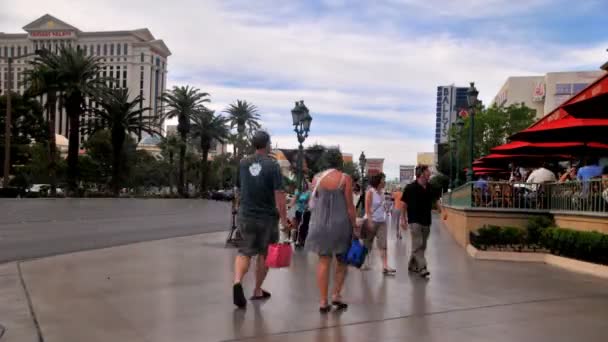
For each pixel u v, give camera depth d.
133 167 79.25
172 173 84.94
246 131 77.56
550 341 5.43
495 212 13.74
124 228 19.56
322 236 6.51
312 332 5.65
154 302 6.87
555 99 63.78
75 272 9.05
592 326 6.02
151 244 13.65
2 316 6.09
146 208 35.88
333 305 6.77
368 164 54.84
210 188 96.06
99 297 7.12
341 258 6.70
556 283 8.85
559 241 11.24
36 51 50.25
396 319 6.26
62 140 109.38
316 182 6.71
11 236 15.65
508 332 5.75
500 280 9.15
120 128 58.28
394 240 17.22
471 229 13.95
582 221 11.48
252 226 6.68
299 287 8.10
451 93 149.75
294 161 25.73
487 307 6.95
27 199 43.91
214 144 86.19
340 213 6.58
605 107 10.05
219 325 5.84
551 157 19.67
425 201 9.69
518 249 12.42
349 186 6.67
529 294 7.85
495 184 13.95
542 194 13.54
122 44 143.50
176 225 21.95
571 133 12.73
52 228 18.52
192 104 67.00
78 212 28.06
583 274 9.91
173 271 9.30
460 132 38.72
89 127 58.50
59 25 136.12
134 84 144.00
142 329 5.66
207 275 8.94
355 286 8.45
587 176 12.49
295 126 21.56
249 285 8.16
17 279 8.34
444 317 6.38
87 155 74.19
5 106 61.56
